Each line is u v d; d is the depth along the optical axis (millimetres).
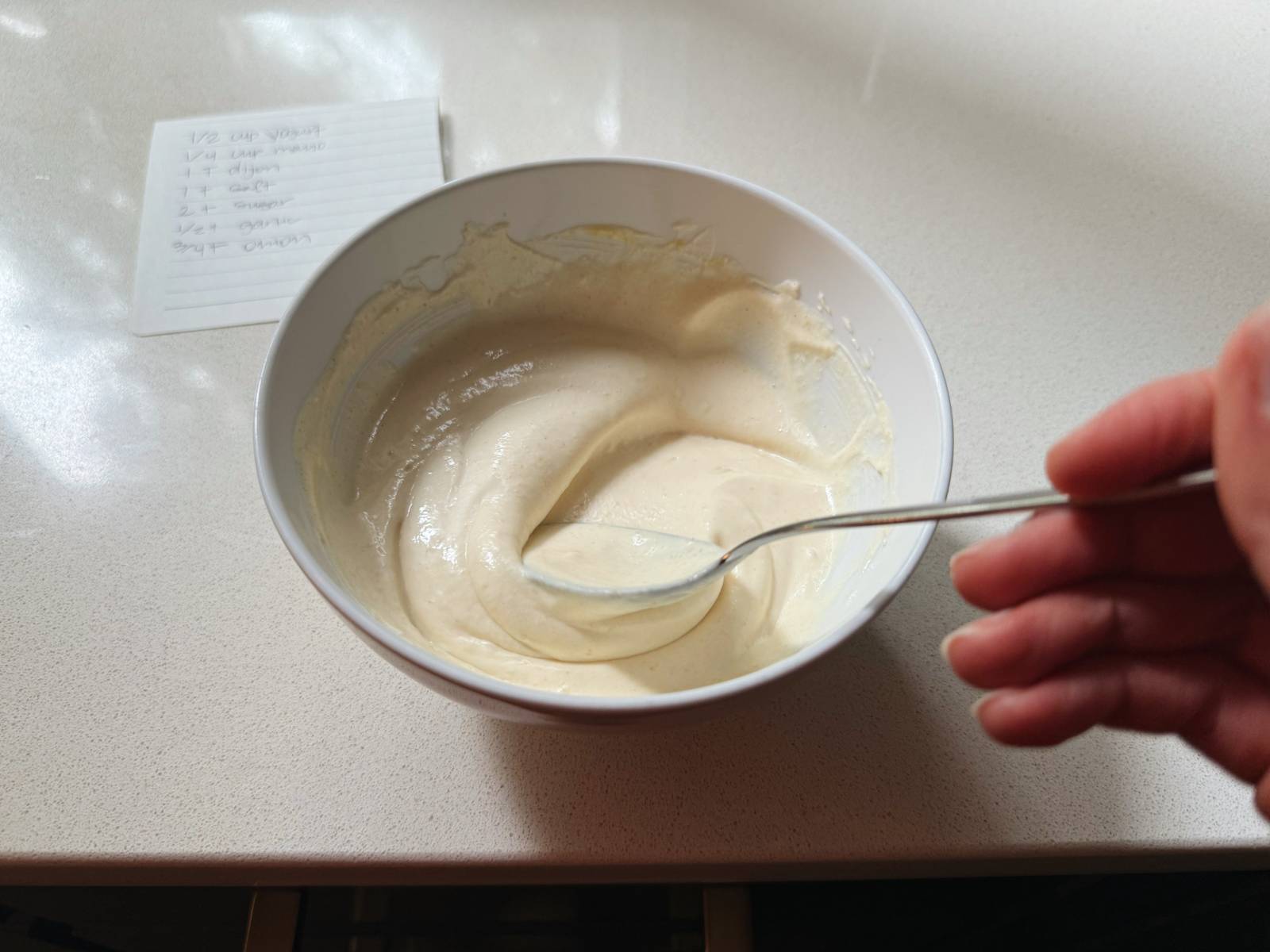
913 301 272
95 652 211
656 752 202
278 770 198
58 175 289
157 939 252
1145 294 276
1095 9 336
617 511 242
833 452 238
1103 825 197
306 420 206
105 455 240
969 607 222
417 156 295
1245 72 323
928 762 203
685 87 315
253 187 289
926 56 324
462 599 214
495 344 254
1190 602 160
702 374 258
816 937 256
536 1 334
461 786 197
